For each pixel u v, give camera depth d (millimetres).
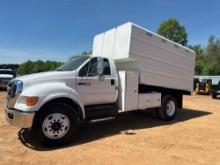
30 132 6453
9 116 5473
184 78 9438
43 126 5316
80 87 6133
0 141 5812
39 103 5242
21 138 6059
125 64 7934
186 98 19625
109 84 6770
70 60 6969
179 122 8492
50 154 4988
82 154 5000
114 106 6898
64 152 5113
